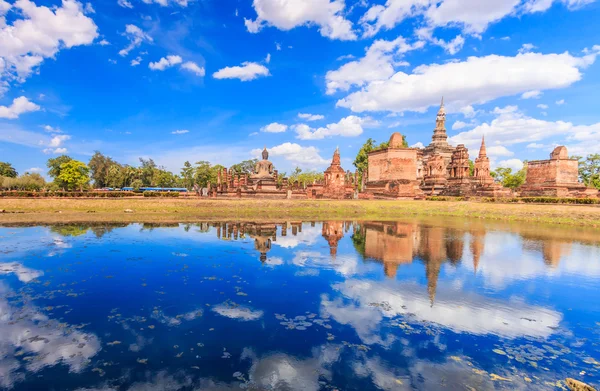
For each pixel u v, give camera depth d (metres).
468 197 49.78
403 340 7.98
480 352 7.52
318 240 20.94
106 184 95.38
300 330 8.38
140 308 9.68
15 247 17.45
